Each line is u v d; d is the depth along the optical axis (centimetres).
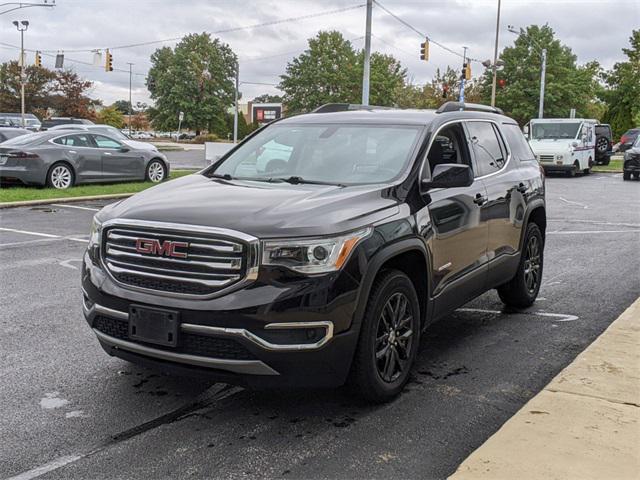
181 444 387
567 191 2092
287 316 378
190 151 4481
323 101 7550
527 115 5847
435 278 491
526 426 396
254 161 551
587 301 732
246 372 383
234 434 400
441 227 493
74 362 518
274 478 350
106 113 7725
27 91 6756
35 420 416
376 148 518
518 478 338
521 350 566
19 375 489
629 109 5825
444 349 568
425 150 509
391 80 7512
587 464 352
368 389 429
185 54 9025
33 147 1614
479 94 6100
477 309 699
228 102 9288
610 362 505
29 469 356
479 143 605
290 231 387
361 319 406
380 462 369
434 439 398
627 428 394
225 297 379
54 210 1382
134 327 402
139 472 355
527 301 696
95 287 420
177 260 391
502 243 609
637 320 622
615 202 1764
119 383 477
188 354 388
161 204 427
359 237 407
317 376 395
